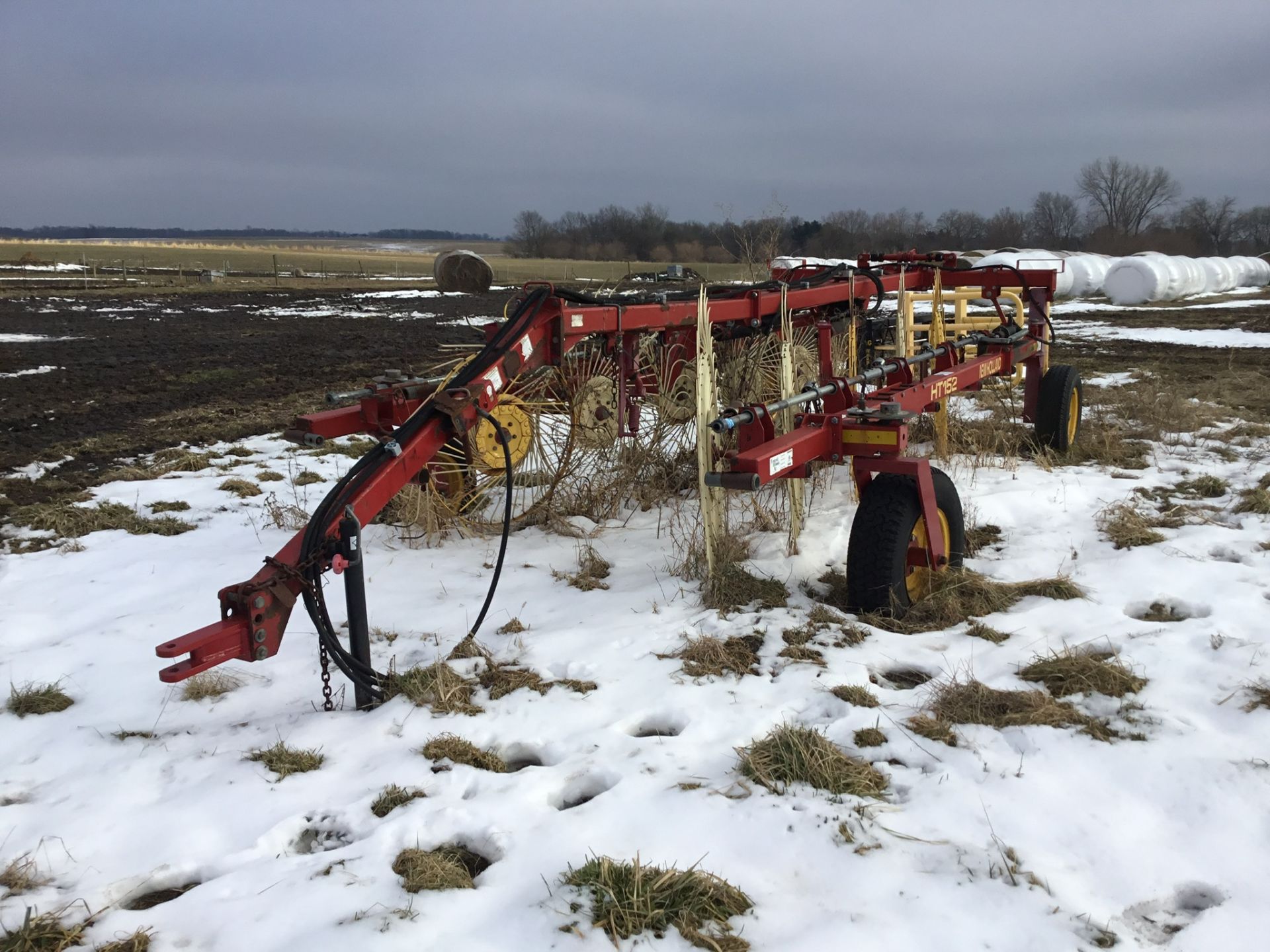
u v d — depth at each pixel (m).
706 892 2.44
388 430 5.32
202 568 5.39
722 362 7.09
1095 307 29.28
